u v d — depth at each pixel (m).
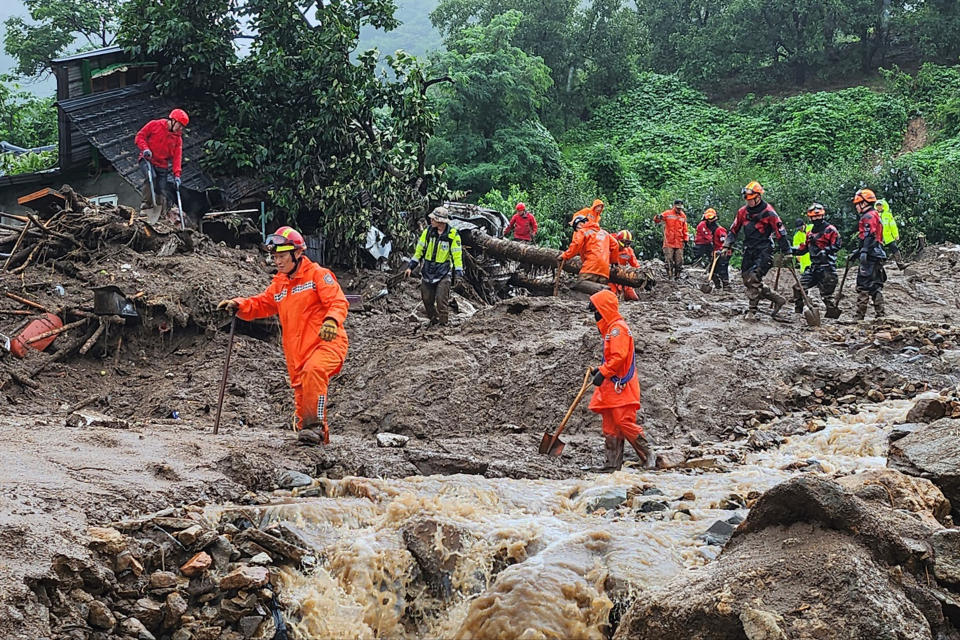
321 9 20.28
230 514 6.24
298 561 5.95
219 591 5.53
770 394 11.25
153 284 13.80
